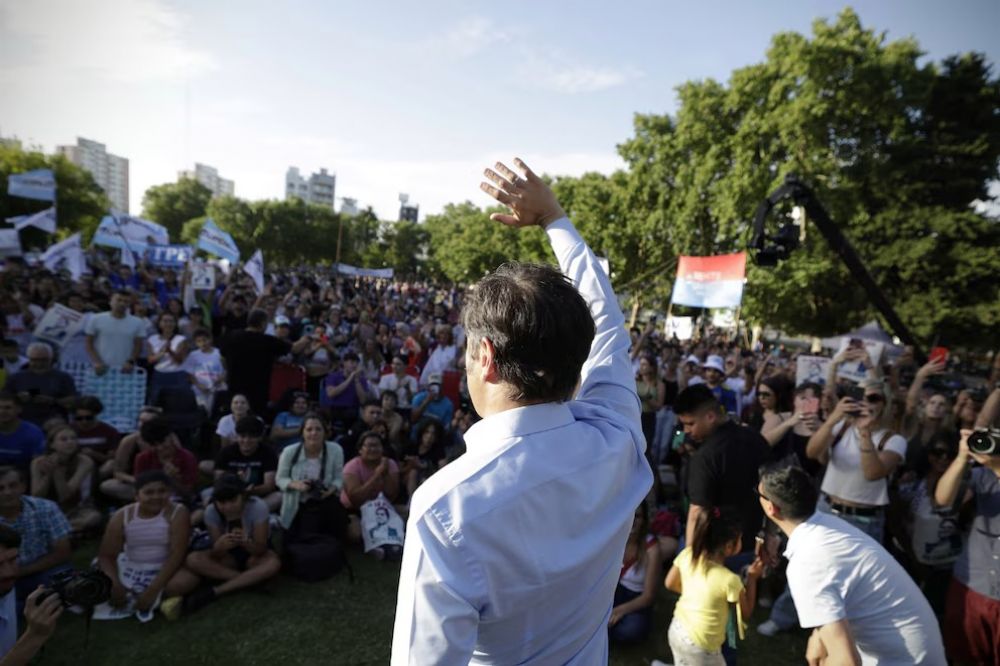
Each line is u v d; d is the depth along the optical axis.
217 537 4.13
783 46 22.09
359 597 4.12
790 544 2.27
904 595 2.12
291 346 7.73
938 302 20.67
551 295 0.85
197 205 81.38
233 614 3.80
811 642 2.25
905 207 22.30
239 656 3.39
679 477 6.40
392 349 10.50
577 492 0.78
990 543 2.97
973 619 3.00
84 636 3.46
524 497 0.72
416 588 0.68
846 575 2.13
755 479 3.24
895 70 21.17
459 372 7.92
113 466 5.14
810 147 21.75
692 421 3.39
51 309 6.71
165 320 7.16
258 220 68.69
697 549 2.86
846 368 4.94
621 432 0.93
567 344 0.84
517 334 0.82
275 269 53.31
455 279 61.88
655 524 4.58
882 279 21.89
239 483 4.08
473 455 0.79
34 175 14.52
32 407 5.60
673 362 8.59
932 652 2.11
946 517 3.63
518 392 0.84
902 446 3.75
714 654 2.77
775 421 5.13
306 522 4.53
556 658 0.79
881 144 22.78
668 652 3.74
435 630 0.65
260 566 4.09
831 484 3.95
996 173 22.55
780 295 21.47
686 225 25.22
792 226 6.47
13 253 13.84
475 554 0.68
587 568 0.79
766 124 21.77
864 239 22.48
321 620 3.81
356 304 16.11
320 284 28.16
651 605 3.76
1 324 7.89
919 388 4.73
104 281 12.52
